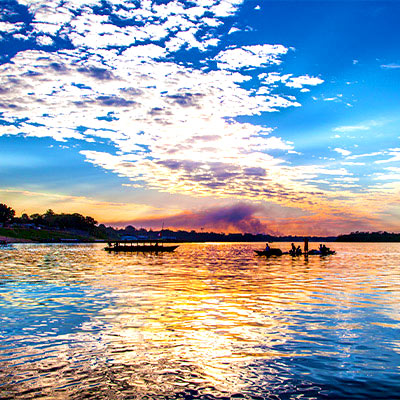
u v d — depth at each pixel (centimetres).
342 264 4609
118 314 1526
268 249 6681
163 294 2059
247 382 852
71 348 1088
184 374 898
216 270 3697
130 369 927
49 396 781
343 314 1524
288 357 1012
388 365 951
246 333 1241
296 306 1694
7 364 959
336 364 959
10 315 1513
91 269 3891
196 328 1303
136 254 8031
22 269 3884
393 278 2912
